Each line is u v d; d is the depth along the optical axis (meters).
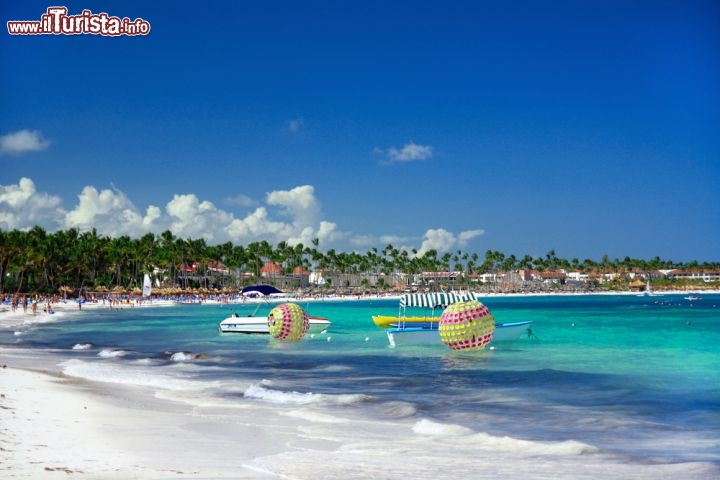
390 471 10.75
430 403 18.09
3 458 10.36
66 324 62.84
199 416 15.80
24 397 16.94
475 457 11.93
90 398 17.75
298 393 19.16
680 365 26.09
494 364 27.00
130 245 153.25
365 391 20.31
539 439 13.89
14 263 121.88
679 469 11.02
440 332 31.58
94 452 11.34
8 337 45.78
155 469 10.21
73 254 134.25
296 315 40.00
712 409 17.02
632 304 132.50
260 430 14.26
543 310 99.88
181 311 98.38
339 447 12.74
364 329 49.81
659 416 16.23
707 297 196.88
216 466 10.75
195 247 170.00
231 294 160.88
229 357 30.72
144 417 15.37
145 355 31.91
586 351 31.92
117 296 125.06
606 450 12.56
